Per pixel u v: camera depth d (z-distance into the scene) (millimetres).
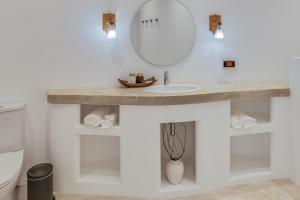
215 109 1803
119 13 2141
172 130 2230
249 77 2367
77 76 2090
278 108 1941
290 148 1983
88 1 2061
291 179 1993
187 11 2244
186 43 2262
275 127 1952
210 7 2273
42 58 1986
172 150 2246
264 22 2324
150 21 2201
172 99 1676
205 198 1771
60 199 1779
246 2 2301
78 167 1842
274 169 2006
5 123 1728
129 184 1781
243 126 1868
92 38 2096
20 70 1938
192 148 2270
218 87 2014
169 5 2219
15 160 1586
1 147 1721
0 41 1871
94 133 1777
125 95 1704
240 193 1823
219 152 1847
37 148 2025
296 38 2350
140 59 2211
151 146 1723
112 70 2164
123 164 1769
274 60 2357
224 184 1893
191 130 2252
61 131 1801
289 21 2330
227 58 2332
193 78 2305
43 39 1977
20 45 1922
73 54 2062
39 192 1615
